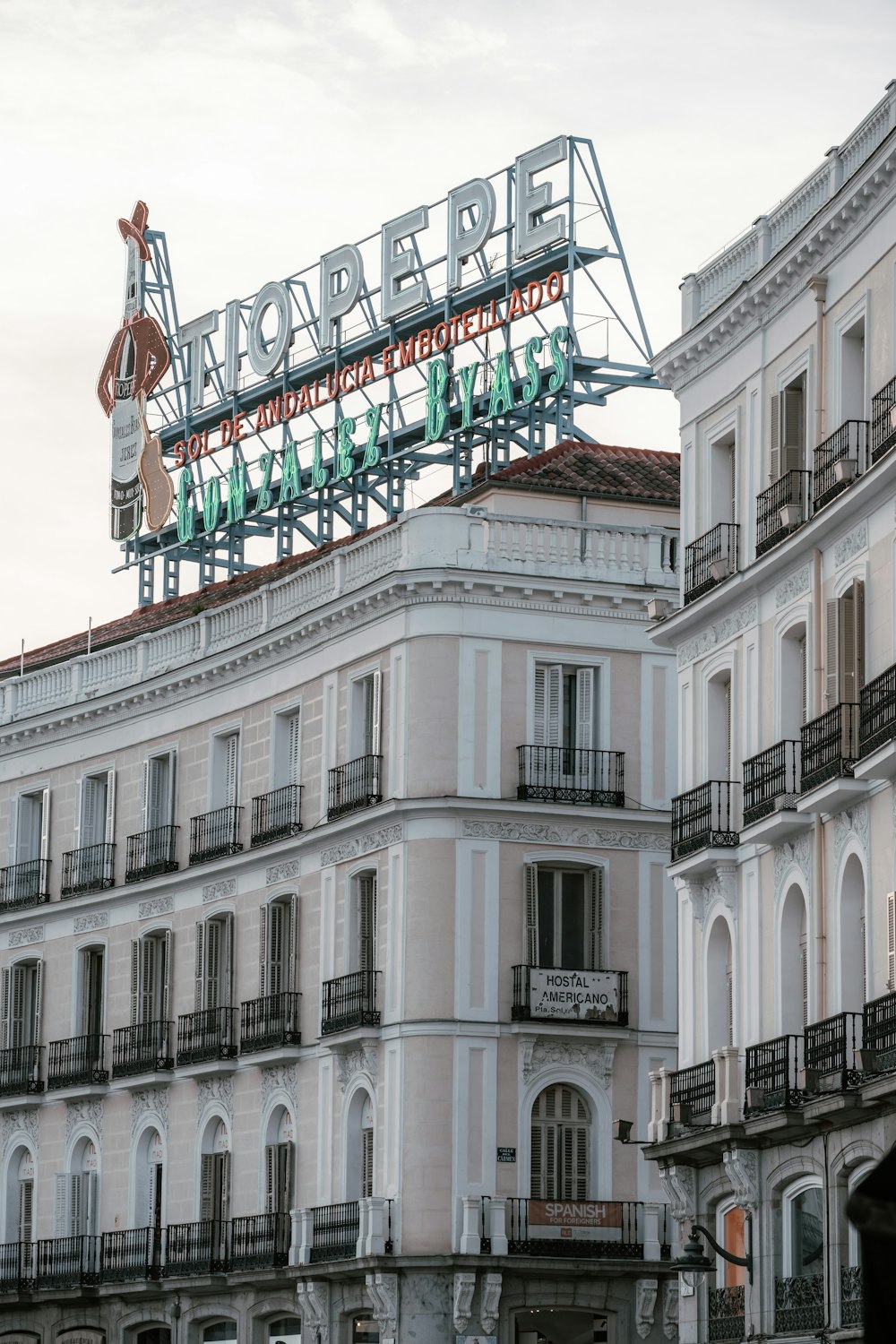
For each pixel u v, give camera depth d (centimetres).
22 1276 7019
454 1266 5469
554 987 5741
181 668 6856
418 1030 5666
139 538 8850
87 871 7219
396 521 6025
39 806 7631
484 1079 5666
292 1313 6019
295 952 6262
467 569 5838
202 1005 6581
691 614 4734
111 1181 6856
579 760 5916
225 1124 6450
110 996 7056
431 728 5812
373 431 7581
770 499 4359
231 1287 6209
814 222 4166
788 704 4331
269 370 8131
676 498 6281
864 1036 3719
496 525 5928
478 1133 5631
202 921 6662
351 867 6034
